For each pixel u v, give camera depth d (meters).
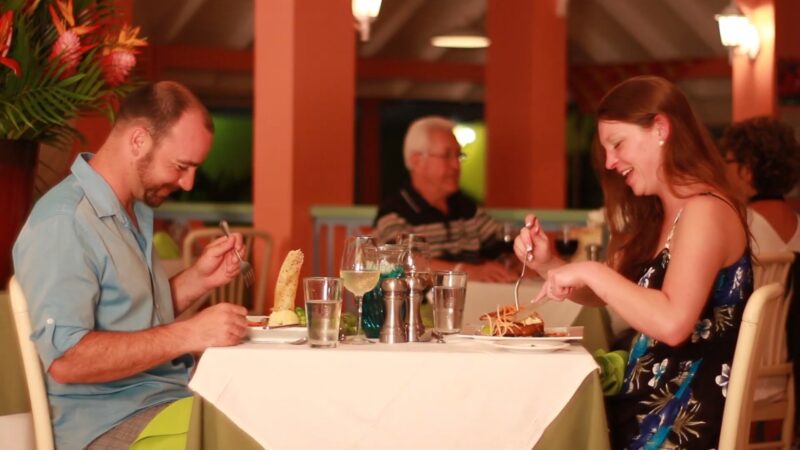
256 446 2.28
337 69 5.76
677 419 2.43
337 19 5.75
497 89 7.91
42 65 3.27
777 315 3.58
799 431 3.70
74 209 2.58
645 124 2.53
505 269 4.35
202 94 12.43
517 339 2.41
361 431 2.26
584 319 3.64
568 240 4.45
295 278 2.65
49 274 2.50
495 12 7.89
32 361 2.52
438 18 11.03
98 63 3.32
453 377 2.26
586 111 11.72
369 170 13.30
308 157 5.65
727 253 2.44
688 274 2.38
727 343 2.45
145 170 2.70
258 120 5.60
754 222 3.91
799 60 9.62
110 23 3.53
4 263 3.16
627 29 10.95
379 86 12.66
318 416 2.27
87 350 2.44
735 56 8.20
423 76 12.02
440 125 4.79
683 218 2.45
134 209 2.82
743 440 2.42
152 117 2.68
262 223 5.59
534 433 2.25
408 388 2.26
